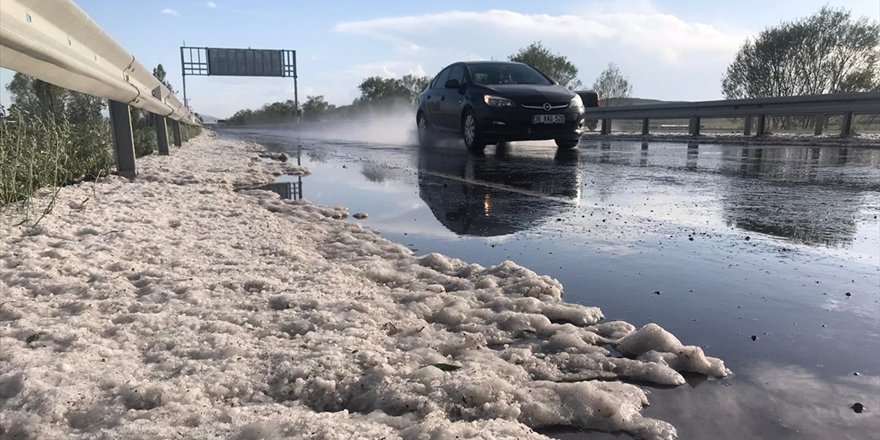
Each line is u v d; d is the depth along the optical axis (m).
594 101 14.39
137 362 1.33
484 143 7.89
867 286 1.93
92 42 3.56
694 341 1.53
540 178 5.07
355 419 1.11
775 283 1.99
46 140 3.56
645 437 1.10
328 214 3.42
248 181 5.00
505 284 2.00
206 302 1.75
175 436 1.00
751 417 1.15
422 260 2.33
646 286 1.99
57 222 2.69
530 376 1.36
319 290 1.92
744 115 10.59
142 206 3.33
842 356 1.42
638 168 5.84
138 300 1.75
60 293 1.77
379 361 1.36
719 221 3.05
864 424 1.11
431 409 1.17
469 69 8.54
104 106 7.77
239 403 1.19
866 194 3.91
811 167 5.70
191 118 13.55
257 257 2.37
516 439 1.01
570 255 2.42
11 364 1.24
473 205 3.70
